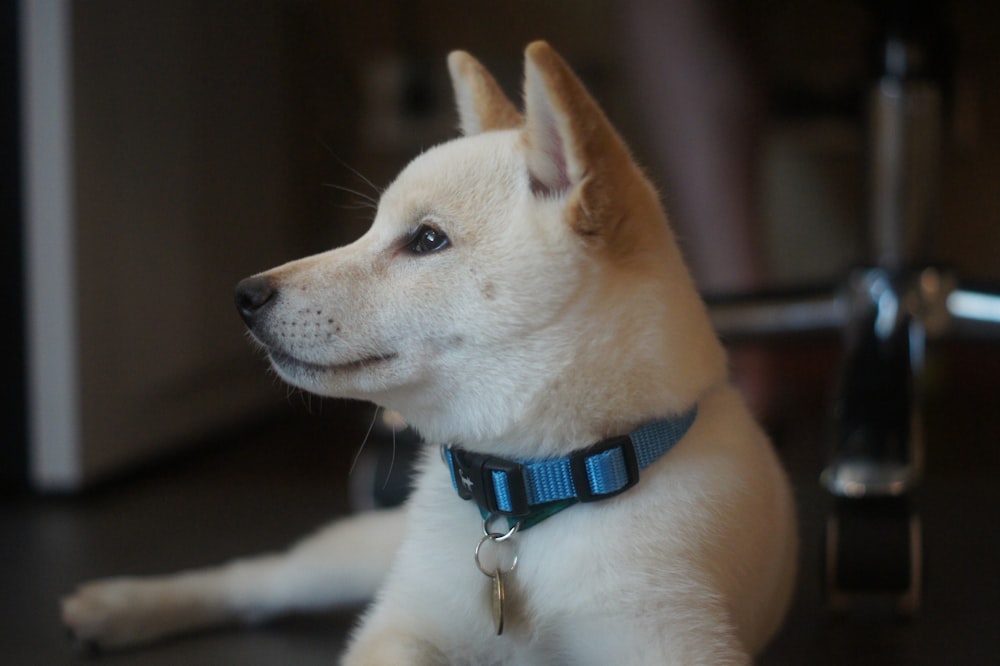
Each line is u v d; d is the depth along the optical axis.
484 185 1.20
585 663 1.11
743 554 1.15
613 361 1.14
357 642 1.16
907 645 1.42
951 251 3.51
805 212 3.51
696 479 1.14
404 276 1.18
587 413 1.14
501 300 1.15
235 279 2.86
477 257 1.16
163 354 2.49
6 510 2.12
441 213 1.19
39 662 1.39
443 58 3.65
